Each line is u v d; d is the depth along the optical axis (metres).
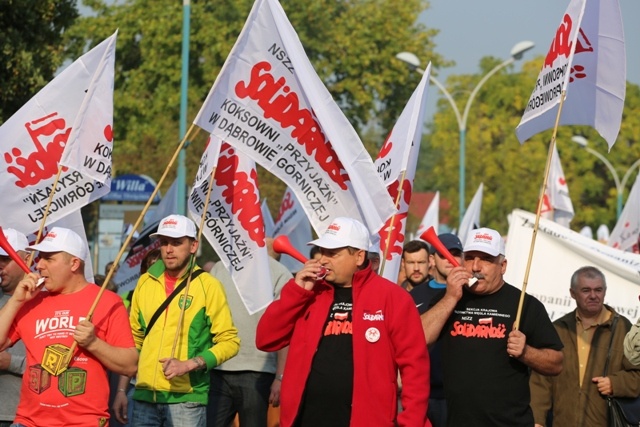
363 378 7.94
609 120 10.02
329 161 9.56
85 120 9.80
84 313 8.38
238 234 11.05
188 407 10.19
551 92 9.82
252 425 11.78
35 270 10.06
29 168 10.03
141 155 42.06
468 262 8.76
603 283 10.53
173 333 10.21
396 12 51.81
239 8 48.94
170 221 10.24
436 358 10.70
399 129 11.07
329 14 50.38
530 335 8.69
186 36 26.86
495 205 70.56
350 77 51.59
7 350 9.23
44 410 8.28
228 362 11.74
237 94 9.61
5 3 22.06
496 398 8.53
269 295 11.00
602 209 79.62
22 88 22.36
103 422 8.41
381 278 8.23
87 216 32.94
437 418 10.73
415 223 65.31
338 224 8.16
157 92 48.72
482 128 76.81
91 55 10.02
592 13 9.82
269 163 9.64
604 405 10.43
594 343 10.55
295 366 8.13
